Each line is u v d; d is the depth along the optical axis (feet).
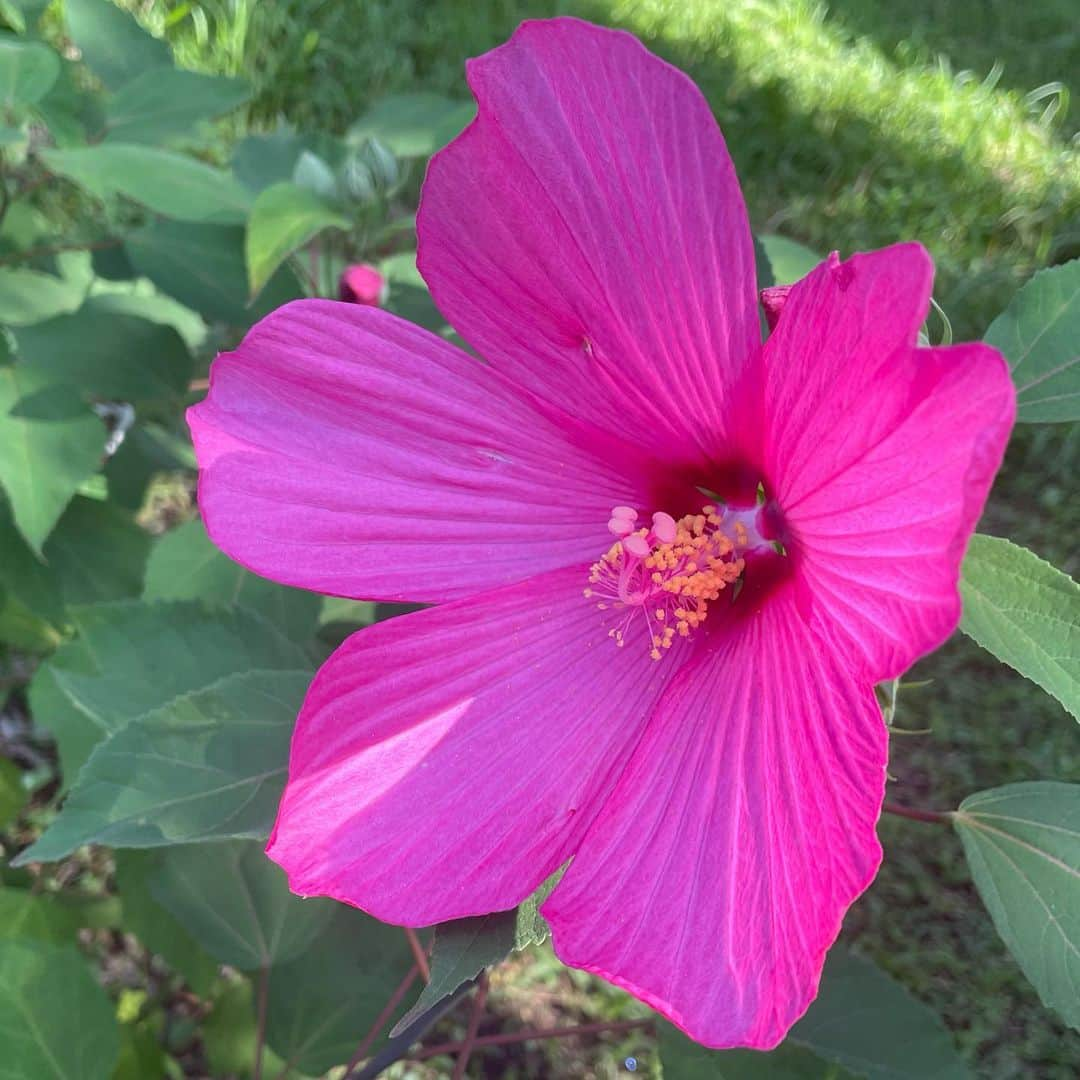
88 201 2.44
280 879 1.22
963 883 2.15
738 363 0.74
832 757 0.64
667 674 0.82
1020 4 4.10
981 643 0.74
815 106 3.44
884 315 0.58
